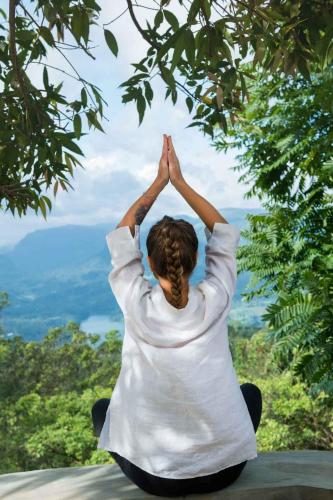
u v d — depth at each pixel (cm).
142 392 173
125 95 300
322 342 673
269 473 215
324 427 1758
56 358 3809
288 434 1728
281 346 673
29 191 362
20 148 335
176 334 171
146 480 185
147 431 173
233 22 268
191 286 180
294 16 273
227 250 185
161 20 267
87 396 2461
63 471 234
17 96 329
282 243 772
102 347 3947
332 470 219
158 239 170
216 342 175
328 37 254
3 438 2417
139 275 180
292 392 1747
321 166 760
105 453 1938
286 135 774
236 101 325
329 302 657
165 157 196
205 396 171
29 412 2447
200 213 195
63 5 277
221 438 173
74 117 324
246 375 2219
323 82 631
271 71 291
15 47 299
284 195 822
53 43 293
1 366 3691
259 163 820
